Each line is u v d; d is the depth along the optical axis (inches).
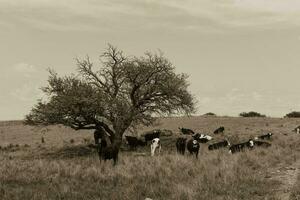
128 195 643.5
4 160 1231.5
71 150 1657.2
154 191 661.9
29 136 2368.4
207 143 1724.9
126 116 1488.7
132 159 1124.5
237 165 878.4
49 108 1466.5
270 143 1466.5
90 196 655.8
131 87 1588.3
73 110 1445.6
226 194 644.1
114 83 1572.3
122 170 860.6
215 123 2470.5
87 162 1099.9
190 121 2596.0
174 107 1610.5
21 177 786.8
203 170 845.2
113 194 655.8
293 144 1462.8
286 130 2041.1
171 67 1603.1
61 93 1503.4
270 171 861.2
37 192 661.3
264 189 673.6
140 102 1593.3
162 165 920.9
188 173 828.6
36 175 811.4
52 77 1528.1
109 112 1483.8
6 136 2396.7
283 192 661.9
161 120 2679.6
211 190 658.8
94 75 1579.7
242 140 1759.4
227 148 1451.8
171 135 1974.7
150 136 1776.6
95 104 1440.7
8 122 3112.7
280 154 1107.9
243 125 2348.7
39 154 1611.7
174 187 665.6
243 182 725.9
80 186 721.0
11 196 643.5
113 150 1069.8
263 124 2363.4
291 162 987.9
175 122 2583.7
